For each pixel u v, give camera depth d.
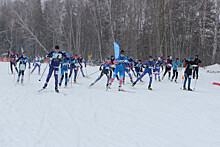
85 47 48.16
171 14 31.91
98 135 3.99
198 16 32.19
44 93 7.80
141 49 38.44
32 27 44.84
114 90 9.16
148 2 33.34
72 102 6.52
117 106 6.22
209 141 3.77
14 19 46.44
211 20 31.64
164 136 3.99
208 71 22.75
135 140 3.79
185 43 35.88
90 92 8.39
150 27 36.31
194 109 5.99
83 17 43.09
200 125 4.64
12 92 7.59
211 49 36.03
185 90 10.00
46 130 4.14
